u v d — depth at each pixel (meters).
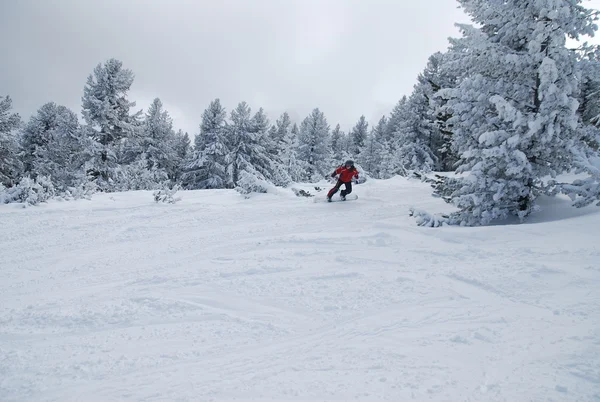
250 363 2.73
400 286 4.29
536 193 8.71
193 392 2.30
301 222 9.74
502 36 9.69
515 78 9.24
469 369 2.31
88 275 5.93
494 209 8.16
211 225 9.77
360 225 8.85
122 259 6.85
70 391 2.47
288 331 3.40
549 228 6.15
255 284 4.68
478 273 4.44
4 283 5.59
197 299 4.26
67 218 10.41
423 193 14.77
